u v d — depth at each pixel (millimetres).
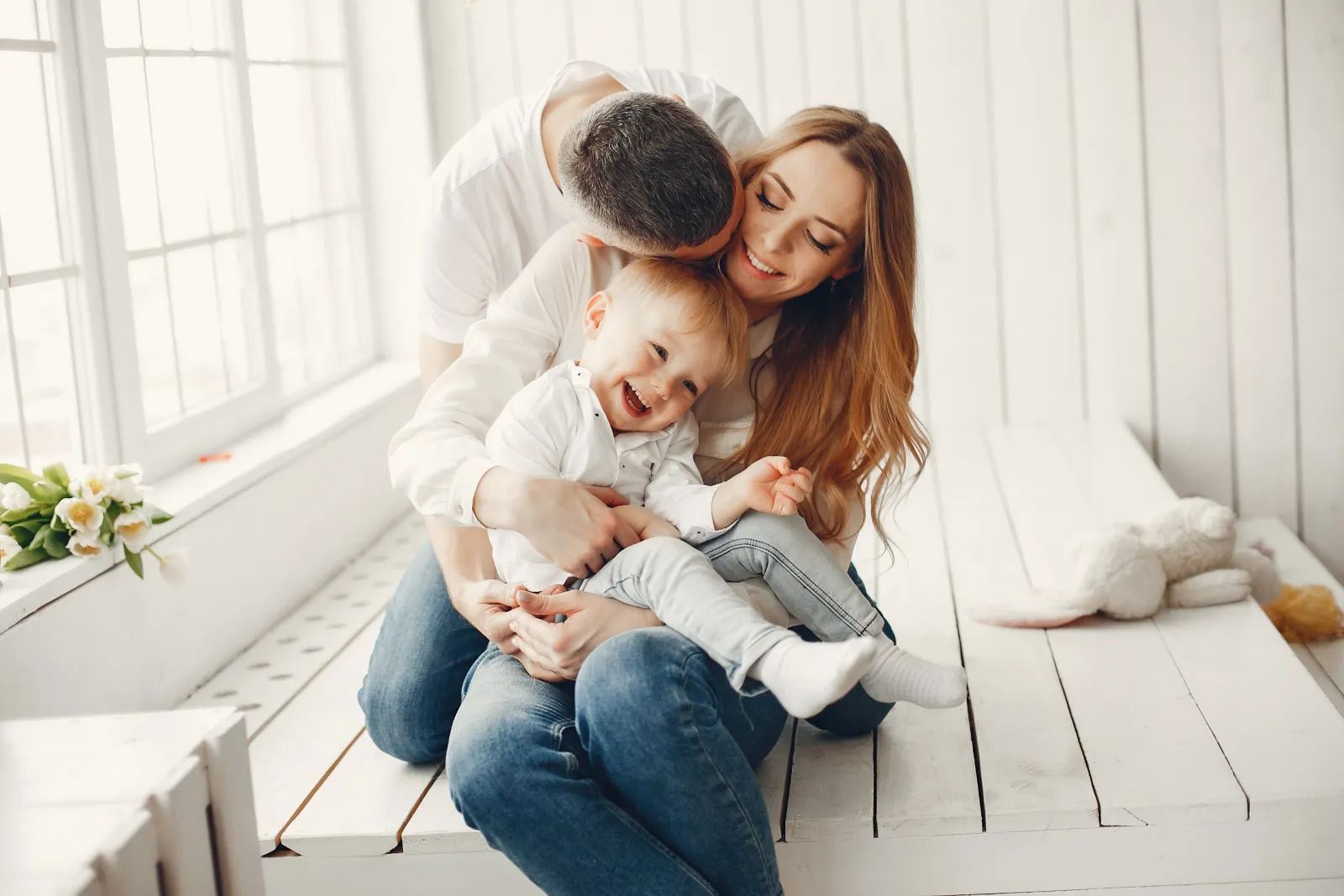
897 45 3482
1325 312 3406
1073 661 2098
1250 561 2488
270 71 3109
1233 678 1983
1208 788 1635
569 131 1618
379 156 3576
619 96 1608
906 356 1729
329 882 1697
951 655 2152
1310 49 3275
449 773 1484
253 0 3035
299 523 2676
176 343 2547
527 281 1824
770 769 1792
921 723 1912
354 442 2990
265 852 1694
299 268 3246
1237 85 3330
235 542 2385
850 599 1604
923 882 1648
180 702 2172
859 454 1766
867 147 1633
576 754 1494
